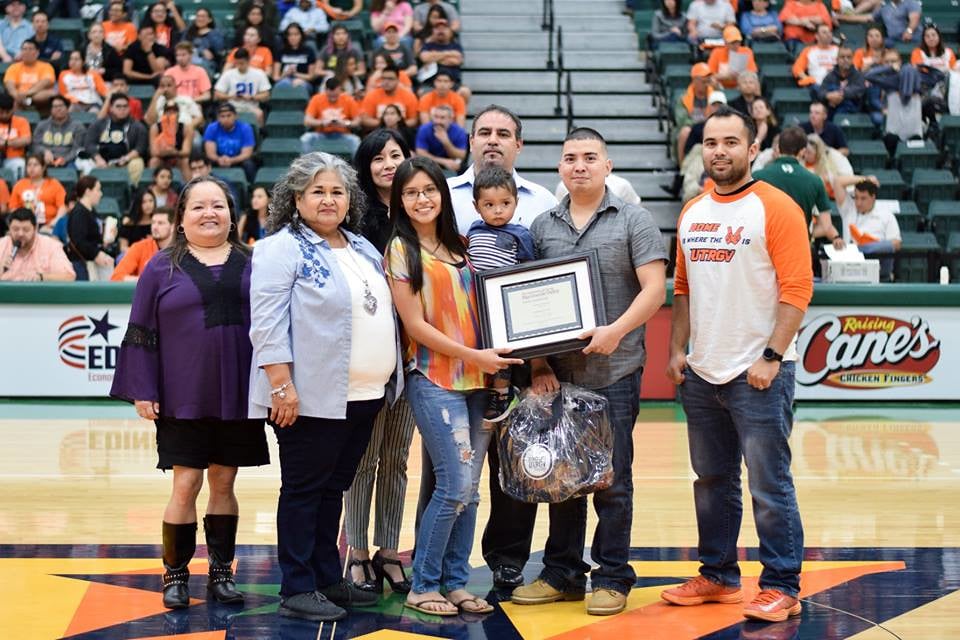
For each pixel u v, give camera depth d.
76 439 7.21
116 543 4.89
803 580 4.40
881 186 10.91
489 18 13.66
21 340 8.63
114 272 8.79
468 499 3.99
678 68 12.31
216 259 4.11
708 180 9.42
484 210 4.13
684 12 13.79
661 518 5.36
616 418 4.05
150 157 10.93
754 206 3.93
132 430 7.52
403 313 3.97
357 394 3.94
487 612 4.02
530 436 3.98
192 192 4.09
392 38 12.14
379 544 4.36
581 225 4.12
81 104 11.72
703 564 4.18
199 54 12.22
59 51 12.49
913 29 13.34
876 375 8.62
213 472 4.14
